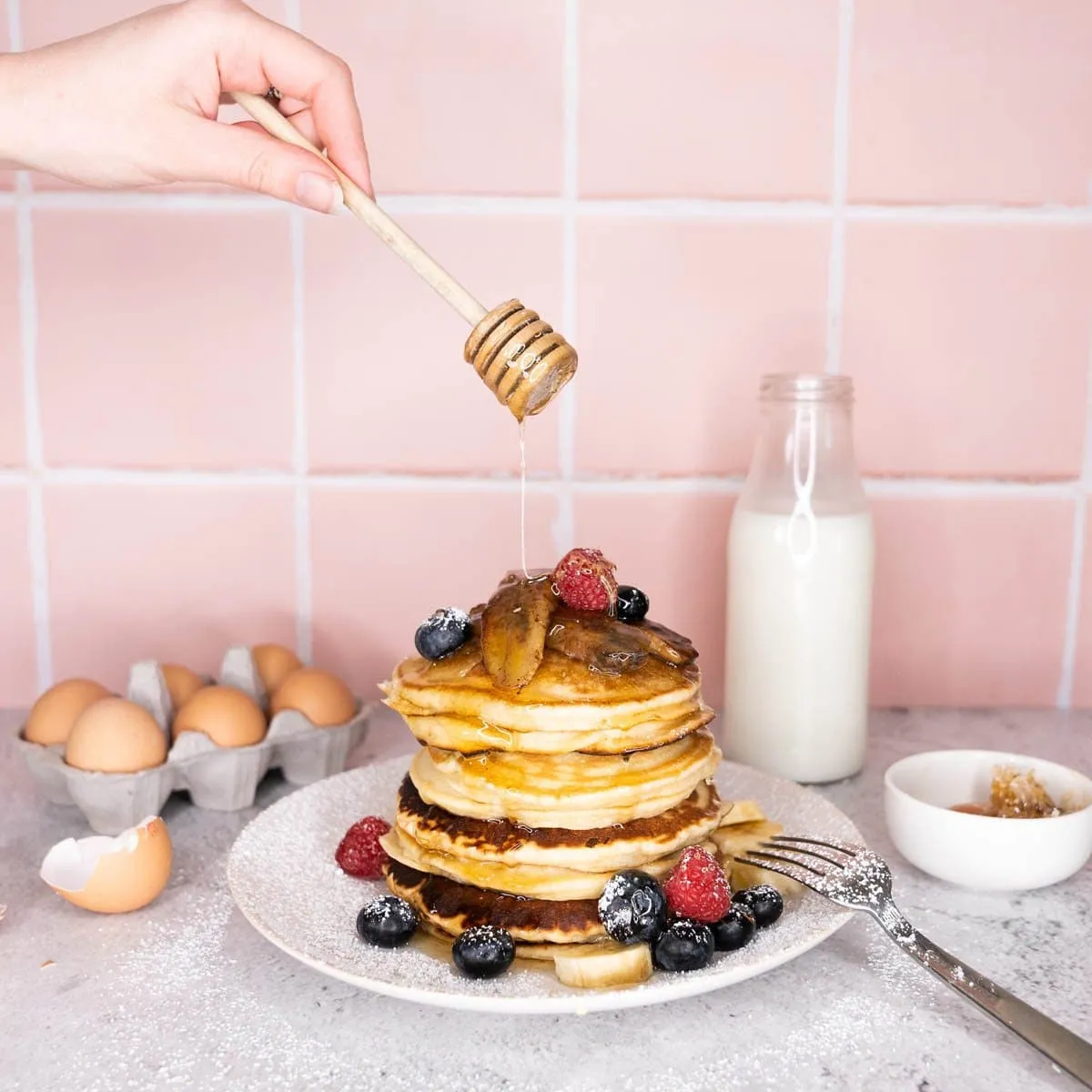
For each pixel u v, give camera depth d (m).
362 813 0.87
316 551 1.04
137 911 0.81
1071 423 1.03
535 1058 0.72
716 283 1.01
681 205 1.01
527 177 1.00
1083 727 1.02
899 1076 0.71
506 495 1.03
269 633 1.05
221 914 0.81
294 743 0.92
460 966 0.74
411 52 0.99
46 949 0.78
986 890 0.82
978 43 0.99
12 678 1.06
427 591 1.04
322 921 0.78
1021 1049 0.72
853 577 0.92
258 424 1.03
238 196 1.01
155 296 1.02
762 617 0.93
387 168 1.00
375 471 1.03
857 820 0.89
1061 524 1.04
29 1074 0.71
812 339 1.02
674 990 0.72
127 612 1.05
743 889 0.80
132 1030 0.73
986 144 1.00
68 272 1.01
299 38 0.85
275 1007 0.74
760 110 1.00
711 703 1.06
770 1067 0.71
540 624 0.78
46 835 0.89
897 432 1.03
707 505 1.03
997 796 0.85
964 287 1.02
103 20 1.00
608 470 1.03
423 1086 0.70
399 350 1.02
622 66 1.00
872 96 1.00
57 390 1.03
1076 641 1.05
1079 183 1.00
